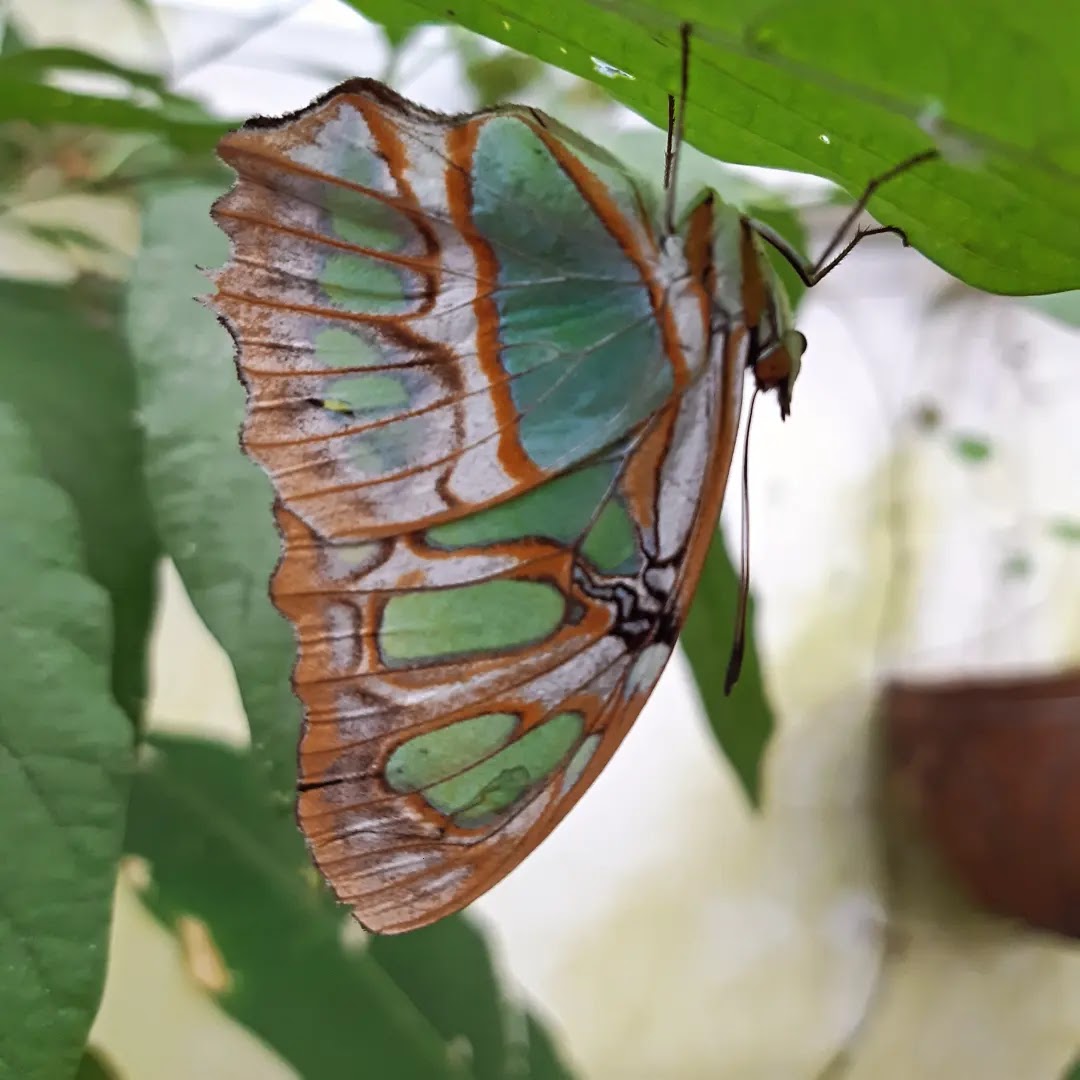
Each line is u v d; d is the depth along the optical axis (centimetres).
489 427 17
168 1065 26
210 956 21
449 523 17
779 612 36
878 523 37
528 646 18
